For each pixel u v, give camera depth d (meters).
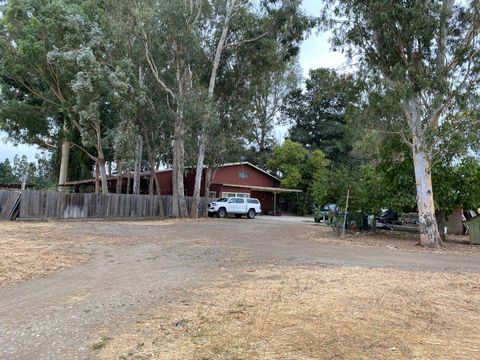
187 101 25.33
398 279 8.07
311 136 51.72
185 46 25.70
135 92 24.52
